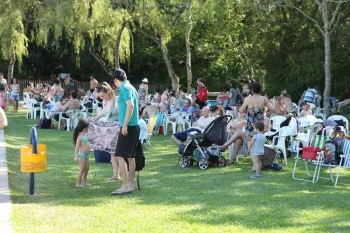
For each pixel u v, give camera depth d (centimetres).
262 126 921
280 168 976
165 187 814
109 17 2355
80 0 2309
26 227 575
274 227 599
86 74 4262
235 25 3041
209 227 592
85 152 804
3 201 686
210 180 873
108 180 861
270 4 2258
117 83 743
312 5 2431
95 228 579
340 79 2561
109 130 852
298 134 1188
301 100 2041
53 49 3969
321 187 830
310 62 2498
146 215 641
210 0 2458
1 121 668
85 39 2745
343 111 2275
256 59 2959
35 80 3756
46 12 2419
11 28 2745
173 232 569
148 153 1198
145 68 4184
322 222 624
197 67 3938
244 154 1062
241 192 782
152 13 2433
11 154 1090
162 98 1881
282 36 2664
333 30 2198
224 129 1004
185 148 996
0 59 3866
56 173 915
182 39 3747
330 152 858
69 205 684
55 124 1841
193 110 1664
